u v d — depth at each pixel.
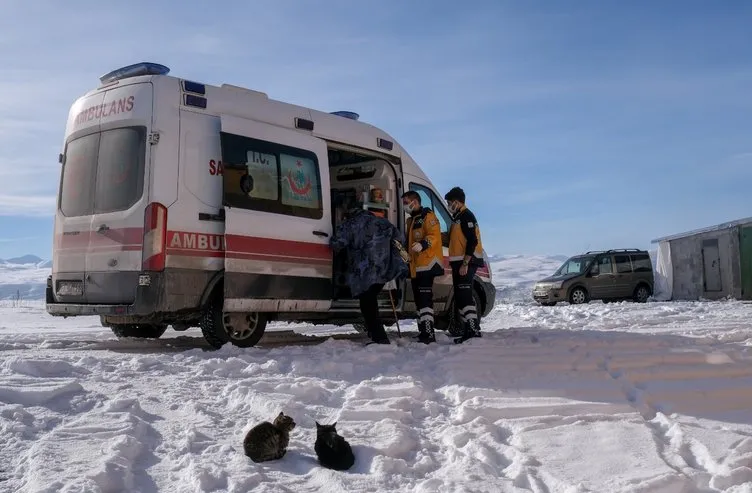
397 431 4.28
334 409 4.93
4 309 20.33
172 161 7.04
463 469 3.68
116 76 7.58
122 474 3.37
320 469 3.61
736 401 5.80
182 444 3.92
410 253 8.60
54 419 4.28
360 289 8.00
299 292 7.93
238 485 3.29
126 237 6.99
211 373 5.90
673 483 3.46
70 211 7.61
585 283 23.98
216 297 7.41
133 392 5.08
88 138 7.57
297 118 8.24
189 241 7.06
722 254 24.59
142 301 6.84
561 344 8.04
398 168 9.55
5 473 3.39
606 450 4.10
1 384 4.99
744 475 3.62
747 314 14.55
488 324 13.50
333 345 7.69
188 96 7.26
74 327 12.53
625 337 8.67
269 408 4.66
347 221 8.16
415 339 8.82
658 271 26.98
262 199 7.64
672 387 6.02
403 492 3.37
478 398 5.20
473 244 8.53
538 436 4.33
